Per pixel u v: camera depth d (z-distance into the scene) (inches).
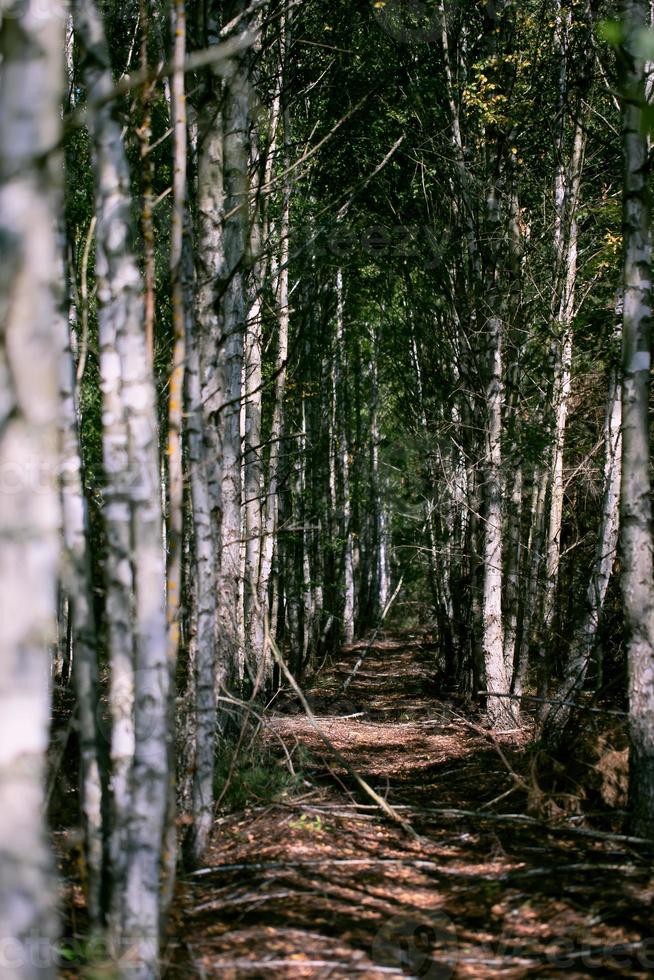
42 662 86.5
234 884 230.1
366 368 1173.1
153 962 162.2
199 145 311.1
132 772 166.2
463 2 551.2
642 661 249.3
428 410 804.6
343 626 1162.0
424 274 689.6
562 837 263.9
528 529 658.8
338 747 463.2
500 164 560.1
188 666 273.3
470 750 438.6
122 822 172.9
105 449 177.8
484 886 226.5
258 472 535.2
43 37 88.4
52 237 90.7
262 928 199.9
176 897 215.8
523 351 570.6
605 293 509.0
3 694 83.6
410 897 222.7
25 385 85.9
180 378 198.5
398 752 457.1
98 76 182.4
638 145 257.3
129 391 175.5
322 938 194.5
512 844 262.2
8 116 87.4
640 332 254.8
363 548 1326.3
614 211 458.9
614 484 387.5
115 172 181.5
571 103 490.6
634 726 250.5
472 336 588.1
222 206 317.4
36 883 84.8
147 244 190.2
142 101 213.2
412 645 1162.6
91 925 174.4
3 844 82.8
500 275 566.9
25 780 84.4
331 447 960.3
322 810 293.9
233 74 327.9
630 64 254.5
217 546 282.0
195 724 255.8
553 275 506.6
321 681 759.7
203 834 251.0
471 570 615.5
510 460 545.6
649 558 251.6
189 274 250.8
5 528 84.1
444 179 618.5
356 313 913.5
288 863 243.1
